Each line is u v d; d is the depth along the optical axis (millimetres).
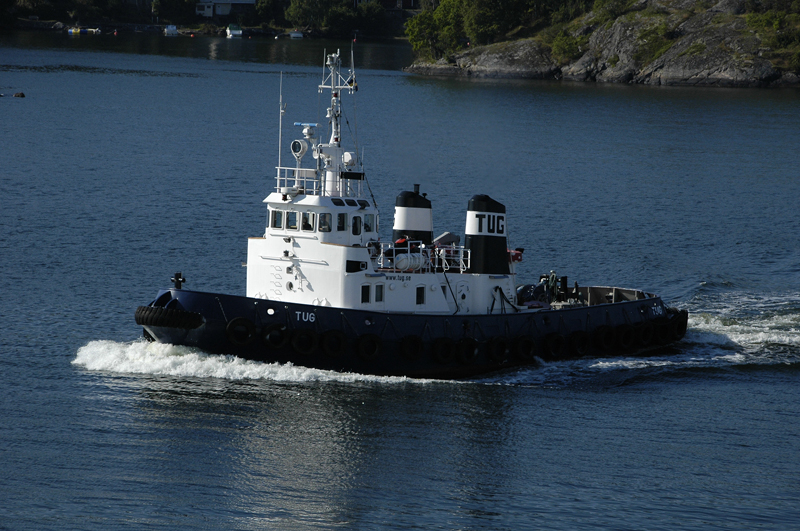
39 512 82188
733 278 177875
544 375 119688
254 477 90062
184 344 112688
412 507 85812
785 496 89688
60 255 174875
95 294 150250
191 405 104312
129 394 106938
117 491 86375
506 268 124562
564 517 84812
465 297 122500
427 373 115375
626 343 129750
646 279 174875
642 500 88062
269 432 99188
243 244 191375
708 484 91688
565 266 183750
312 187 122438
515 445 98750
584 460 96000
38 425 98625
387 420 102938
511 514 84812
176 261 174875
